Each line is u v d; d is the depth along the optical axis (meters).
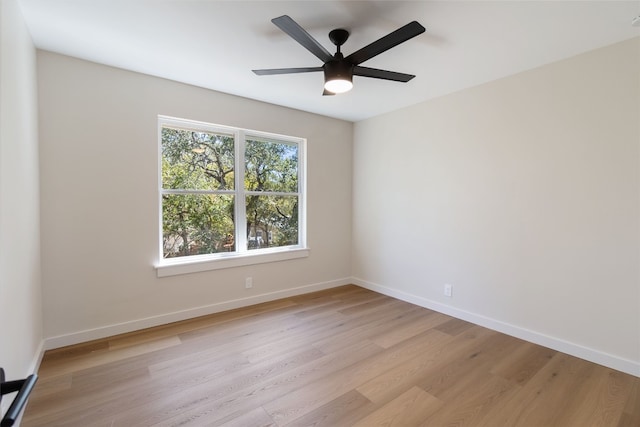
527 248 2.65
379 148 4.02
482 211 2.95
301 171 4.02
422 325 2.97
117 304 2.70
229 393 1.90
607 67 2.21
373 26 2.01
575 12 1.82
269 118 3.57
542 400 1.86
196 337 2.66
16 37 1.72
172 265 2.95
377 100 3.43
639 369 2.10
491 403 1.83
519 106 2.68
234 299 3.39
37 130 2.28
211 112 3.15
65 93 2.43
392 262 3.87
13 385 0.99
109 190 2.64
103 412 1.72
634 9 1.79
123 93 2.68
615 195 2.19
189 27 2.03
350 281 4.48
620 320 2.19
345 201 4.38
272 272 3.68
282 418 1.69
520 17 1.87
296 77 2.81
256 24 1.99
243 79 2.88
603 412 1.76
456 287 3.18
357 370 2.17
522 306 2.69
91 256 2.57
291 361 2.29
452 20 1.92
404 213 3.71
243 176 3.49
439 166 3.32
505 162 2.78
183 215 3.12
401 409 1.77
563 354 2.42
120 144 2.68
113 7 1.81
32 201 2.09
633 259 2.13
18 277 1.72
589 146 2.30
